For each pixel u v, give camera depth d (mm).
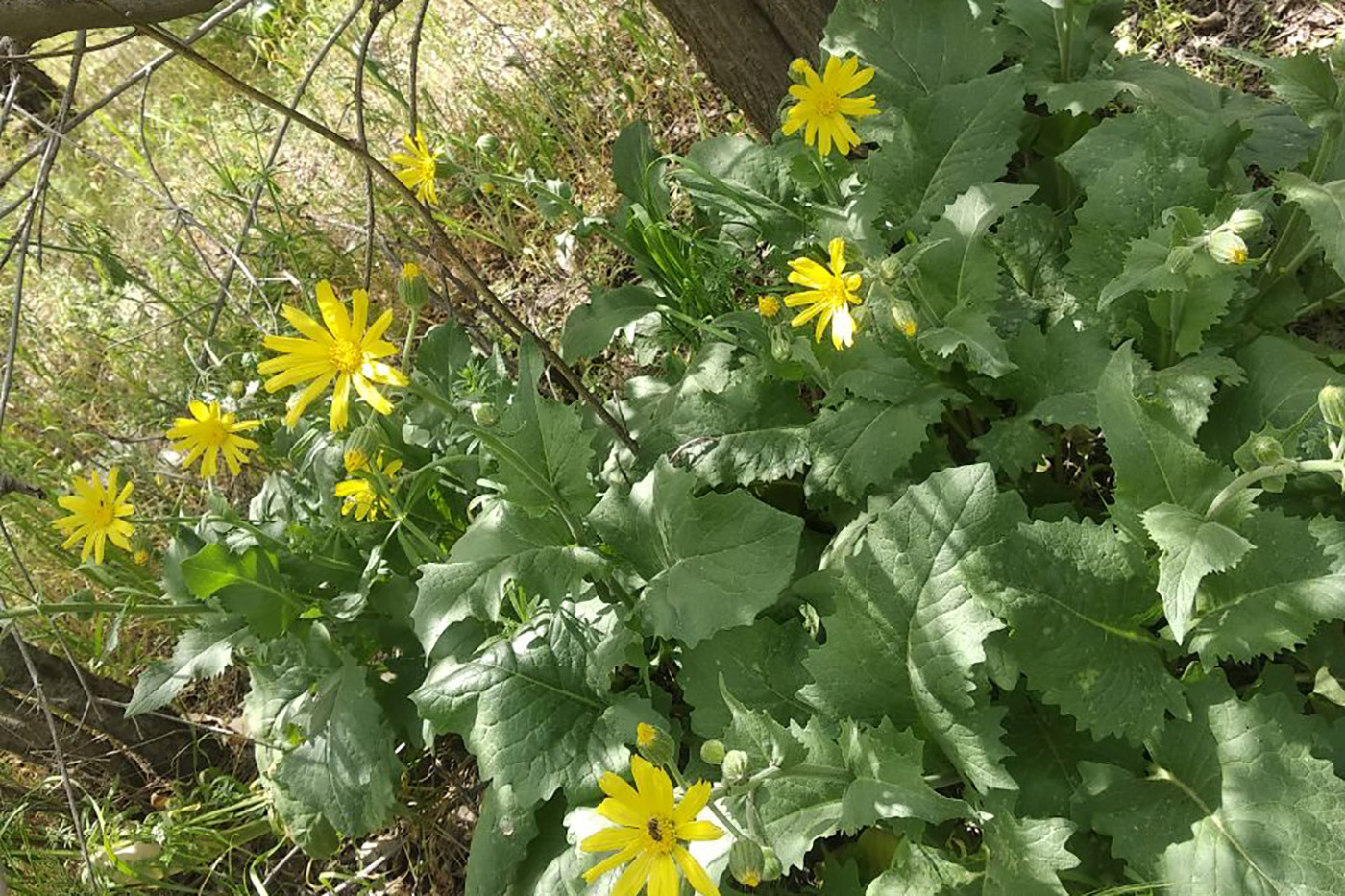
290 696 622
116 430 924
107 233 904
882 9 648
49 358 991
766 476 562
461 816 642
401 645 609
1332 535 410
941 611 431
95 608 576
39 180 542
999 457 510
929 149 593
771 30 703
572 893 477
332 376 448
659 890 351
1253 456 400
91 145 1220
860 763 421
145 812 727
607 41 898
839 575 514
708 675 498
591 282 806
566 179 872
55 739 545
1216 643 417
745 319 576
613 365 762
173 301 942
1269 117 597
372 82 985
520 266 856
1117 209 514
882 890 417
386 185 891
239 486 853
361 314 447
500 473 497
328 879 641
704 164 655
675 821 355
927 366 541
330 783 568
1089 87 575
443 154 654
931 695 430
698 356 613
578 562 494
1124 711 419
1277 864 382
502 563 496
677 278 652
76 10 441
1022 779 452
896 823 429
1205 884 393
